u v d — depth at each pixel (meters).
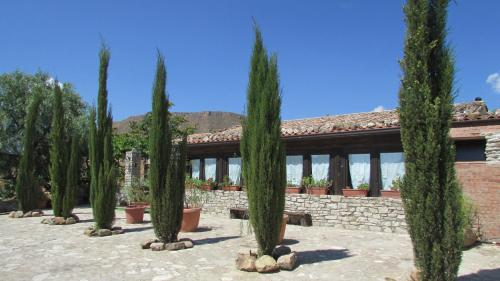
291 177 15.13
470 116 11.41
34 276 7.36
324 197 13.42
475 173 10.84
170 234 9.81
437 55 6.05
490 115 11.11
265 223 7.70
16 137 20.81
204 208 16.89
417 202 5.83
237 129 20.02
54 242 10.72
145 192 17.45
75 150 14.96
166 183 9.74
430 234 5.75
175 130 24.95
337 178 13.98
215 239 10.98
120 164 23.59
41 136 21.48
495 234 10.41
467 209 9.95
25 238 11.38
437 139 5.81
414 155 5.95
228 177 16.89
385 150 13.10
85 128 22.75
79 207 21.36
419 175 5.82
